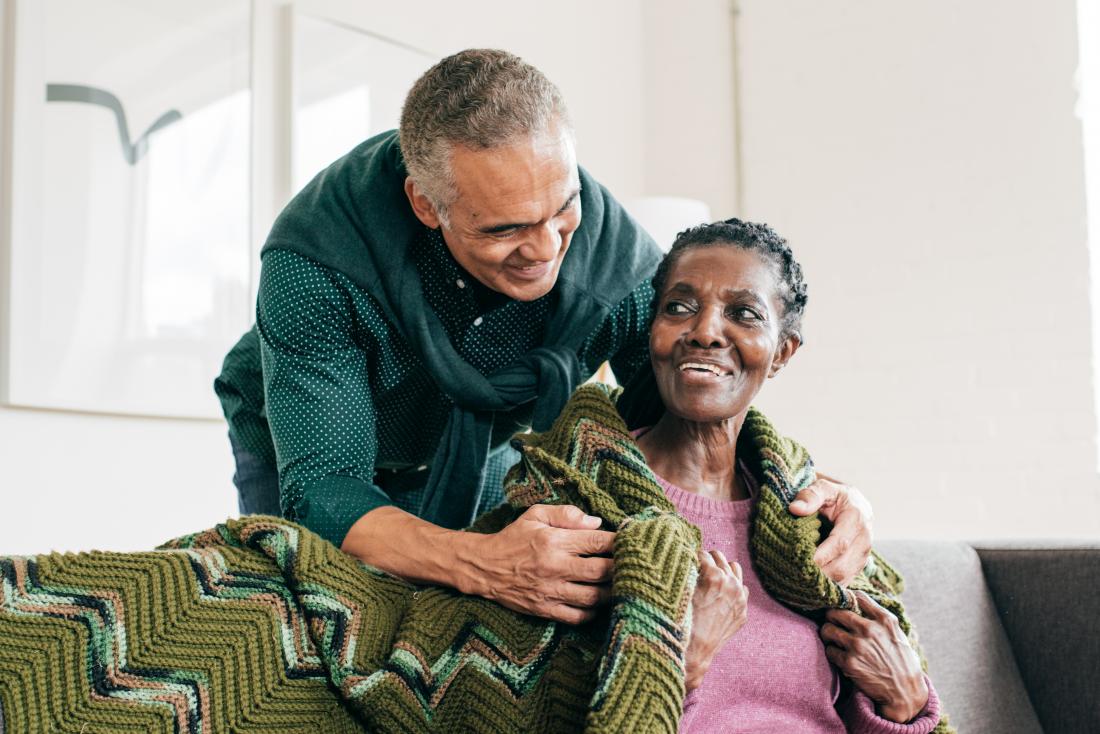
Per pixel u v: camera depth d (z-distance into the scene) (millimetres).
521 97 1278
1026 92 3533
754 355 1271
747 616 1282
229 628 1115
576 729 1138
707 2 4324
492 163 1264
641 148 4473
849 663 1288
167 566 1126
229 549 1195
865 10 3904
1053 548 1956
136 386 2891
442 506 1570
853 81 3922
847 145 3922
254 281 3152
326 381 1431
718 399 1272
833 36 3980
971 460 3564
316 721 1140
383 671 1141
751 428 1385
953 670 1854
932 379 3662
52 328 2740
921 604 1854
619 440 1308
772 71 4141
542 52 4090
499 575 1178
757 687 1257
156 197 2951
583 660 1167
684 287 1286
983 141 3611
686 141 4367
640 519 1204
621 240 1636
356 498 1352
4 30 2719
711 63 4312
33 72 2736
